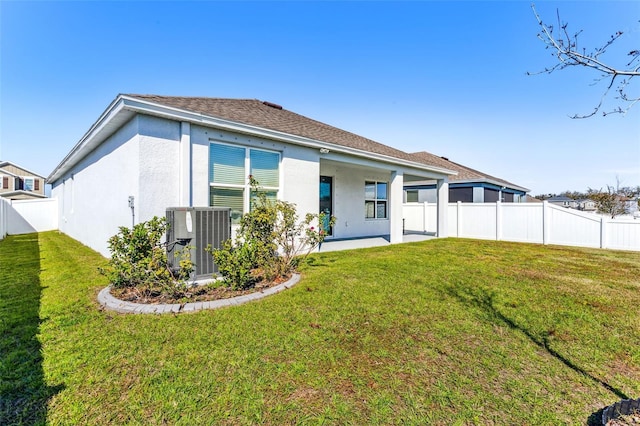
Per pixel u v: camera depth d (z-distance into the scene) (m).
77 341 2.86
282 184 7.79
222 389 2.17
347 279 5.31
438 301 4.18
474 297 4.40
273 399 2.08
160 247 4.51
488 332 3.22
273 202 7.23
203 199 6.30
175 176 5.93
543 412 1.99
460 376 2.39
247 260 4.67
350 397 2.12
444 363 2.59
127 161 5.94
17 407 1.96
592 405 2.07
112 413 1.91
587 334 3.20
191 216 4.87
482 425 1.87
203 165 6.31
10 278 5.18
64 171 13.37
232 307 3.82
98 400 2.03
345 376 2.37
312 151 8.52
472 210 13.88
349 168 11.96
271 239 5.61
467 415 1.95
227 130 6.61
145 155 5.54
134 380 2.26
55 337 2.94
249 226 5.56
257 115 8.22
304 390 2.19
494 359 2.67
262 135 7.05
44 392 2.11
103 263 6.49
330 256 7.83
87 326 3.20
